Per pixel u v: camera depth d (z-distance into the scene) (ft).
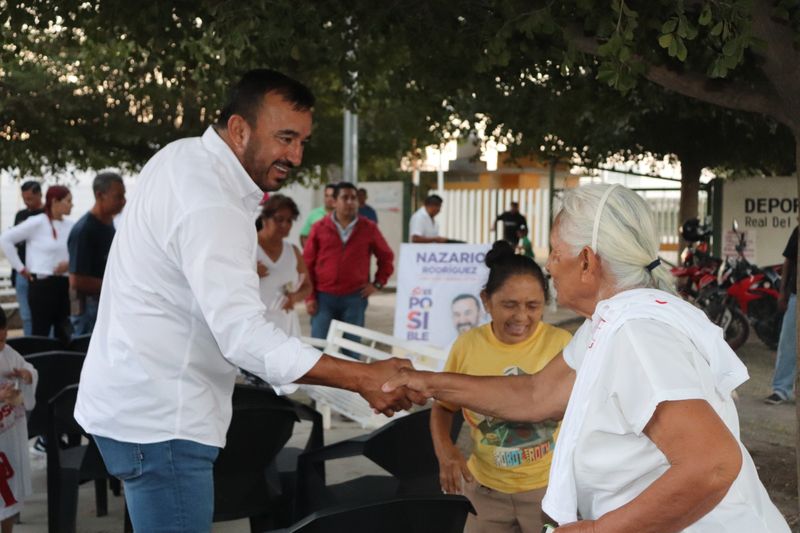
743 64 18.15
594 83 21.85
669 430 6.57
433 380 9.94
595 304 7.58
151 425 9.98
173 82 25.38
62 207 29.12
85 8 19.43
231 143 10.30
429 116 27.04
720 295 37.63
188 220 9.66
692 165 45.27
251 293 9.80
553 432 11.48
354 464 22.11
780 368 27.73
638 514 6.57
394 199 60.44
